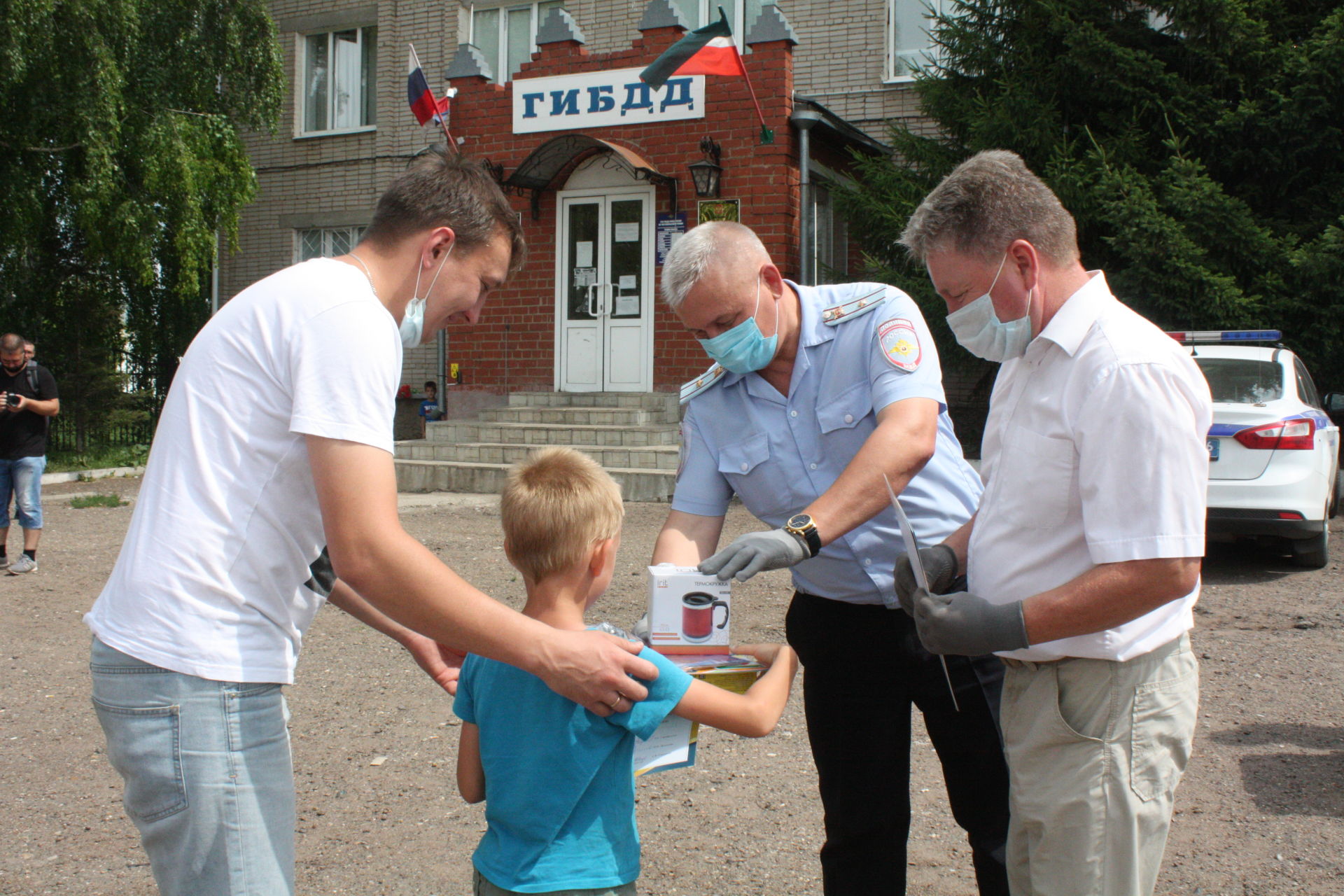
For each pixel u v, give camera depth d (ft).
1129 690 6.22
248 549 5.84
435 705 15.66
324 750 13.88
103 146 43.60
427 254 6.41
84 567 26.21
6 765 13.43
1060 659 6.34
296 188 59.93
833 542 8.29
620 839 6.45
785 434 8.66
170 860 5.80
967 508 8.73
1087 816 6.25
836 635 8.55
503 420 44.21
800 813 11.89
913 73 43.11
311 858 10.94
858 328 8.45
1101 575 5.77
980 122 38.45
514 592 22.97
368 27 58.65
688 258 8.02
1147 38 38.52
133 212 46.44
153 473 5.96
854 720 8.52
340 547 5.69
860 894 8.52
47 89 42.57
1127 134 37.17
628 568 25.54
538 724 6.41
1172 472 5.67
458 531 30.91
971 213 6.25
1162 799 6.34
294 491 5.91
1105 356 5.89
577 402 44.57
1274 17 37.73
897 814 8.50
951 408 46.21
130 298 56.03
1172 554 5.63
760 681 6.82
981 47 40.57
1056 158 37.09
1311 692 15.39
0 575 25.12
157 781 5.70
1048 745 6.39
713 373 9.11
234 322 5.94
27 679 17.01
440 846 11.18
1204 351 25.55
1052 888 6.44
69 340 52.24
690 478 9.16
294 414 5.68
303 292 5.89
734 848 11.05
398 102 57.16
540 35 44.78
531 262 46.29
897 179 41.32
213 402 5.86
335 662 17.90
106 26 43.68
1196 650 17.79
